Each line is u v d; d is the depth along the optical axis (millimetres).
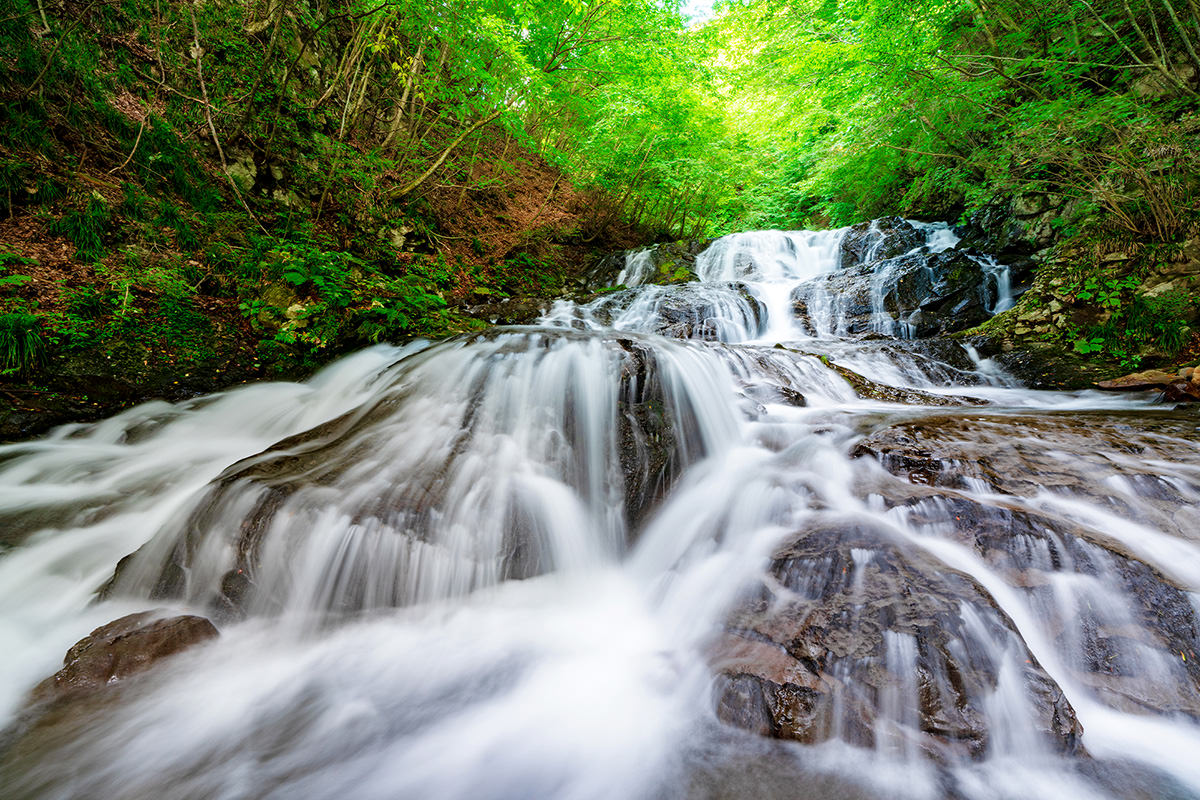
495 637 2873
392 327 6891
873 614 2289
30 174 5531
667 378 4691
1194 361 5844
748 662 2264
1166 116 7031
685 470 4145
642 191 14164
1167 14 7324
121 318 5316
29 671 2467
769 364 5977
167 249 6195
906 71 8289
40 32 6086
